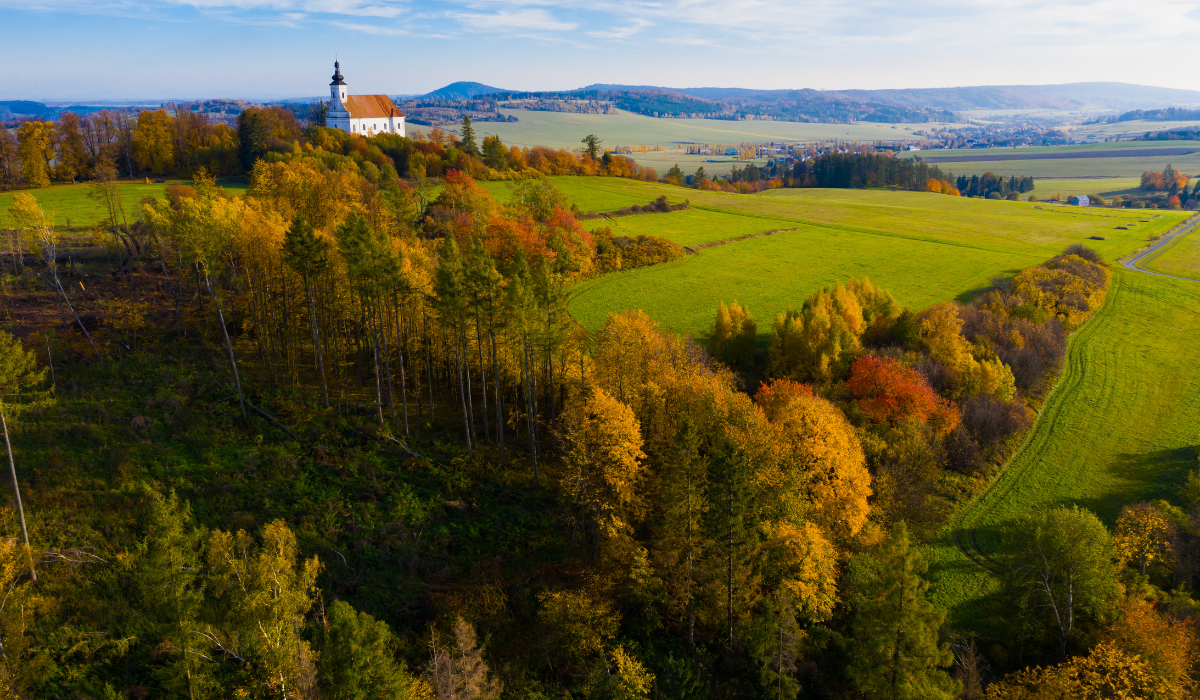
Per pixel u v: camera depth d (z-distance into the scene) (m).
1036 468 67.94
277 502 47.12
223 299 71.62
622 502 48.34
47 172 138.12
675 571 42.72
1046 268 130.12
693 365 67.38
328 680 28.28
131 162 153.75
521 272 56.91
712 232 154.50
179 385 57.97
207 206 59.19
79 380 55.91
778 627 37.81
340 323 69.75
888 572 37.66
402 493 50.50
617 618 40.28
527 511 51.59
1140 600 43.81
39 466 45.22
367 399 62.22
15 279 71.94
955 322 86.56
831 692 39.34
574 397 60.00
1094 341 101.75
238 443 52.44
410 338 63.81
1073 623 45.19
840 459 51.88
